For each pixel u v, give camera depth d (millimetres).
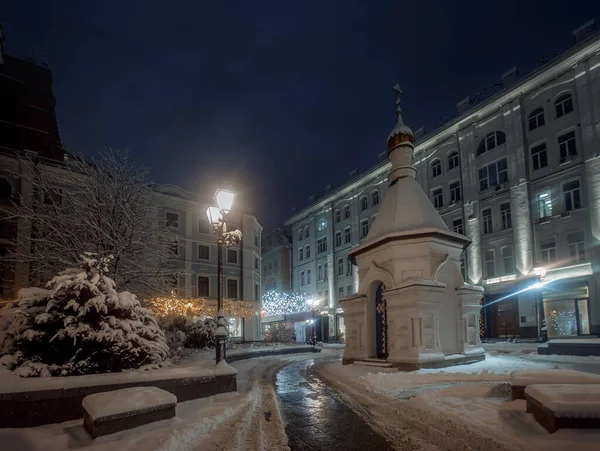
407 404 7383
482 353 14594
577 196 29766
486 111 36344
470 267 36344
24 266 24328
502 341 31766
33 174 20594
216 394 8766
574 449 3969
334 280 53281
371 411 7598
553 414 4516
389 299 13242
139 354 9180
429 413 6395
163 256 20969
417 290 12391
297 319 52469
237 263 41406
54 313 8445
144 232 19266
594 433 4340
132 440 5375
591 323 27859
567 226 29844
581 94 29812
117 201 18625
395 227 14555
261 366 17234
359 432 6180
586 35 30250
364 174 49312
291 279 63938
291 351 26656
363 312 14914
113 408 5637
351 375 11781
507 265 33781
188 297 35875
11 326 8406
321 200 56281
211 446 5488
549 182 31391
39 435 5734
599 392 4836
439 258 14078
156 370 8656
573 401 4582
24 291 8969
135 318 9844
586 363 14148
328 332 52844
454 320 14133
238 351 21188
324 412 7586
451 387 8133
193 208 38938
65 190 19453
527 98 33469
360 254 16016
